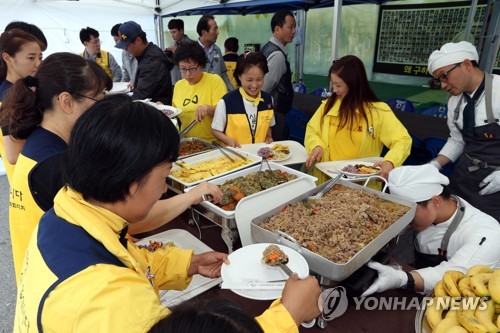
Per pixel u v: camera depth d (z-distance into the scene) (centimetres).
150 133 57
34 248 60
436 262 138
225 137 226
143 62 335
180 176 166
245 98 230
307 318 76
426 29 553
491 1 367
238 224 122
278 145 215
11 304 224
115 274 54
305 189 145
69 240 57
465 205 132
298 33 583
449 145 215
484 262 115
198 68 255
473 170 196
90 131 56
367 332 95
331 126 211
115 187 57
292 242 100
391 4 583
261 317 69
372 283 100
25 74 184
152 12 666
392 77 623
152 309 54
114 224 63
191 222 151
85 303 50
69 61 106
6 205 355
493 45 369
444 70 184
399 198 126
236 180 157
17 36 179
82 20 600
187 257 101
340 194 136
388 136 201
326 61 689
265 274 96
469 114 192
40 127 107
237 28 799
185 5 613
